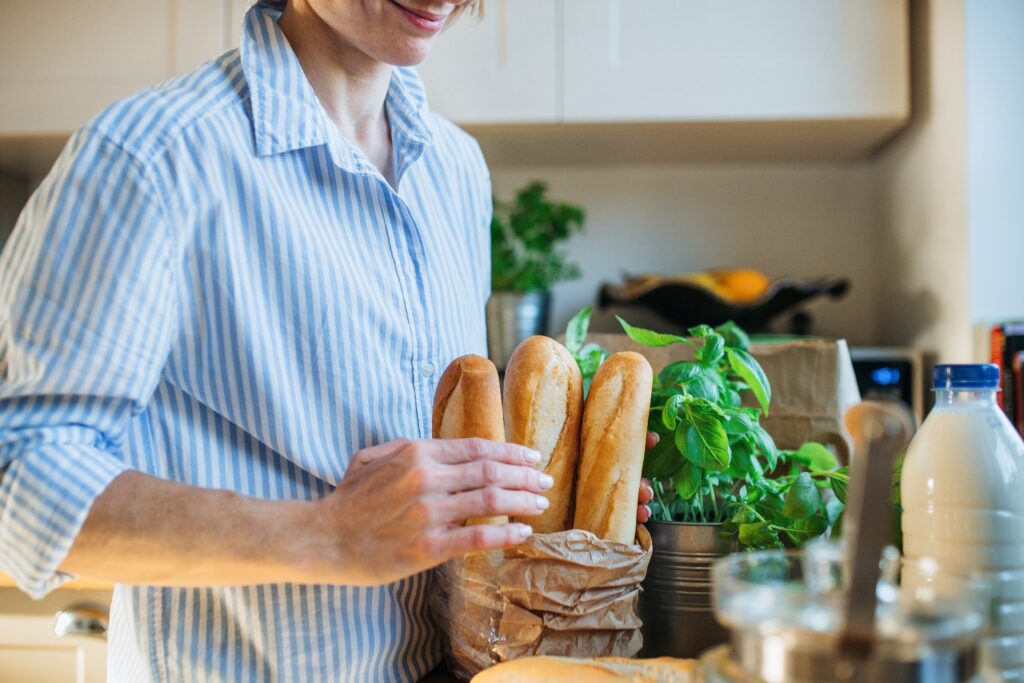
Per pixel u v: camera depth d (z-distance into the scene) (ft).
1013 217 4.43
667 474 2.34
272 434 2.21
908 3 5.23
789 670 1.20
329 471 2.26
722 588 1.34
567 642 2.08
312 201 2.35
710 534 2.28
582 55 5.15
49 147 5.65
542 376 2.25
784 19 5.07
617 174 6.30
